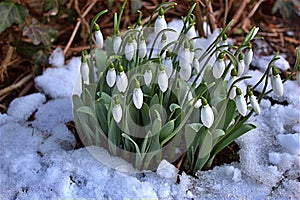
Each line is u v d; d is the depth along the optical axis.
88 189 0.75
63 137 0.82
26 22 0.91
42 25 0.93
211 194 0.76
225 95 0.73
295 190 0.76
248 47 0.70
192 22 0.72
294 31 1.03
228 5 1.02
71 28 1.00
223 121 0.73
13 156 0.79
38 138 0.82
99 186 0.75
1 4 0.88
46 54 0.93
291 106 0.87
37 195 0.75
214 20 0.94
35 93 0.89
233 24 1.00
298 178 0.78
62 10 0.95
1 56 0.95
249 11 1.04
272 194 0.76
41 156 0.80
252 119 0.84
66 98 0.88
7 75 0.93
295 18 1.06
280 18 1.06
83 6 1.01
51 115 0.86
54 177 0.75
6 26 0.88
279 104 0.88
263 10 1.07
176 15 1.03
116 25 0.72
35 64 0.92
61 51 0.94
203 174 0.77
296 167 0.77
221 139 0.74
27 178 0.76
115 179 0.75
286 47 0.99
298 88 0.89
